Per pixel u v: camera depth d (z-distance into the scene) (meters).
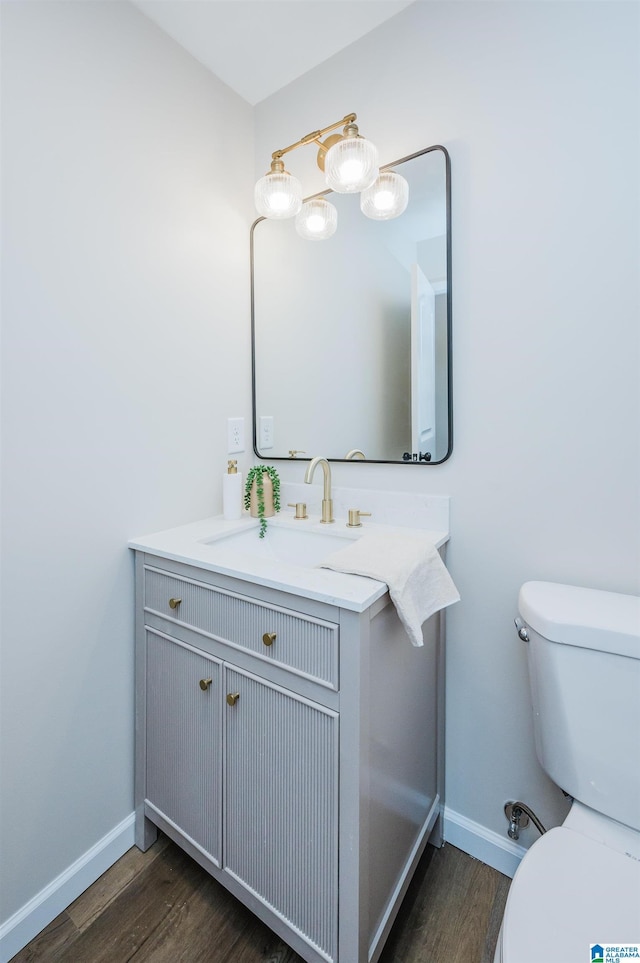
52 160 1.01
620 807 0.83
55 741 1.07
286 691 0.90
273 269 1.54
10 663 0.99
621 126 0.95
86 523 1.12
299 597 0.86
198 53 1.34
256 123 1.56
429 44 1.18
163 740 1.17
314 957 0.88
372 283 1.32
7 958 0.98
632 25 0.93
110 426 1.16
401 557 0.99
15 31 0.93
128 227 1.18
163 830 1.18
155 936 1.03
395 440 1.30
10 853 0.99
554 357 1.06
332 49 1.34
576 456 1.05
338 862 0.84
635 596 0.99
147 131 1.22
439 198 1.18
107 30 1.11
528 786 1.16
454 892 1.13
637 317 0.96
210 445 1.47
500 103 1.09
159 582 1.16
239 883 1.01
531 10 1.04
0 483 0.95
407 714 1.04
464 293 1.16
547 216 1.04
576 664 0.87
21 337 0.97
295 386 1.52
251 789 0.98
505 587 1.16
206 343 1.44
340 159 1.08
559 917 0.64
